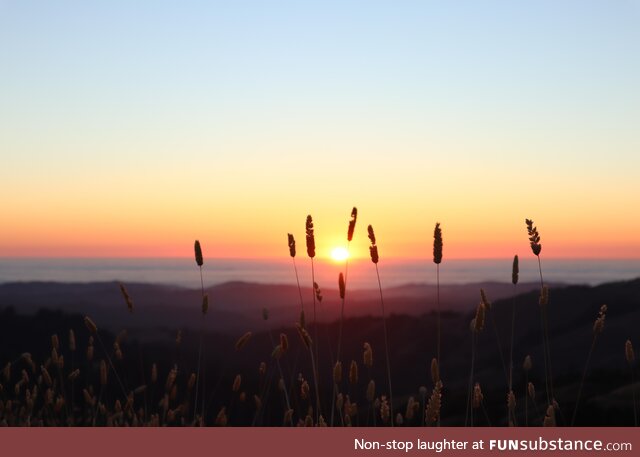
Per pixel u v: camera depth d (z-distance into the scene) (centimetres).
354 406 487
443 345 4209
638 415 1580
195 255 576
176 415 623
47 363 629
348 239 496
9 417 613
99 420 630
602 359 4116
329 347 502
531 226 480
